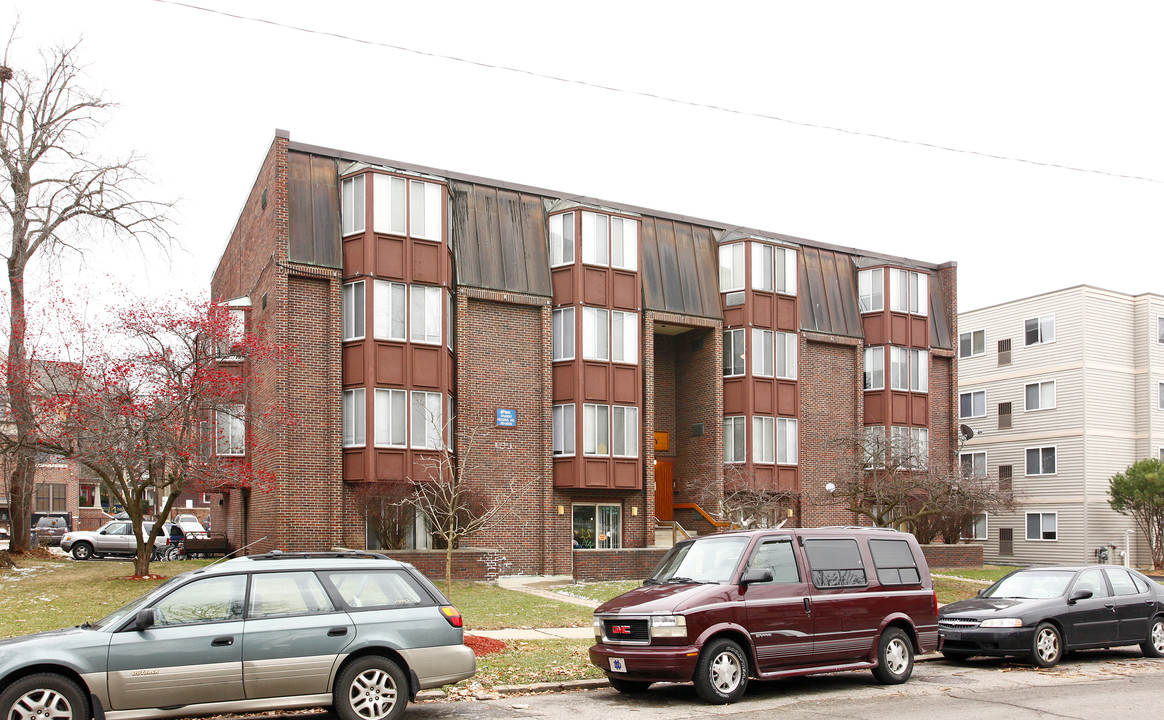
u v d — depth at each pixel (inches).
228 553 1269.7
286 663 379.2
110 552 1298.0
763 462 1336.1
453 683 411.5
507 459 1155.3
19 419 923.4
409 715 429.4
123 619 367.2
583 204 1239.5
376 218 1061.8
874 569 528.4
